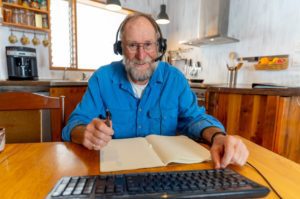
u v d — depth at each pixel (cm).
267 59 234
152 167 53
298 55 212
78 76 284
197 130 79
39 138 92
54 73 262
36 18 226
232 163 55
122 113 94
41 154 60
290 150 127
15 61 203
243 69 262
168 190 39
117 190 38
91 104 93
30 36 237
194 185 41
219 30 263
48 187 42
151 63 94
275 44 231
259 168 54
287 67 221
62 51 271
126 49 91
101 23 309
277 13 227
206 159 57
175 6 357
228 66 266
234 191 39
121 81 95
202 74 317
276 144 122
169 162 54
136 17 92
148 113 95
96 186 40
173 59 363
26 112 91
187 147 65
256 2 245
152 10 356
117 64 102
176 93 99
